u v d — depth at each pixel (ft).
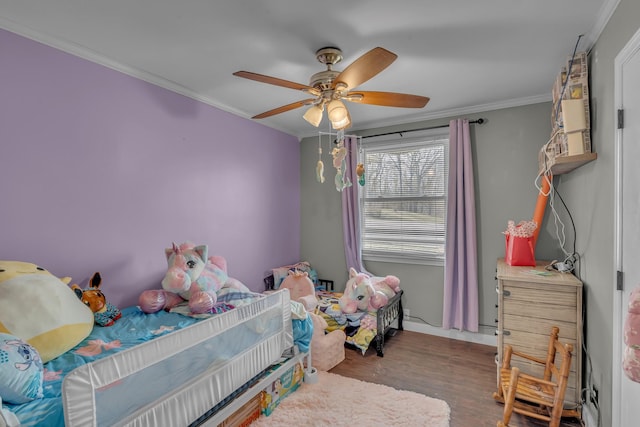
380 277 11.32
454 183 10.18
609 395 5.18
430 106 10.03
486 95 9.12
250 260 11.04
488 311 10.10
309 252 13.44
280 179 12.49
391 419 6.39
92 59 6.74
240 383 5.75
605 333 5.34
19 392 3.83
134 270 7.63
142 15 5.39
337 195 12.75
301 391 7.34
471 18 5.46
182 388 4.72
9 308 4.80
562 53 6.66
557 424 5.59
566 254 7.97
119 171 7.30
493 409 6.86
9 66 5.65
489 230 10.03
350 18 5.45
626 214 4.52
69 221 6.48
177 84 8.36
